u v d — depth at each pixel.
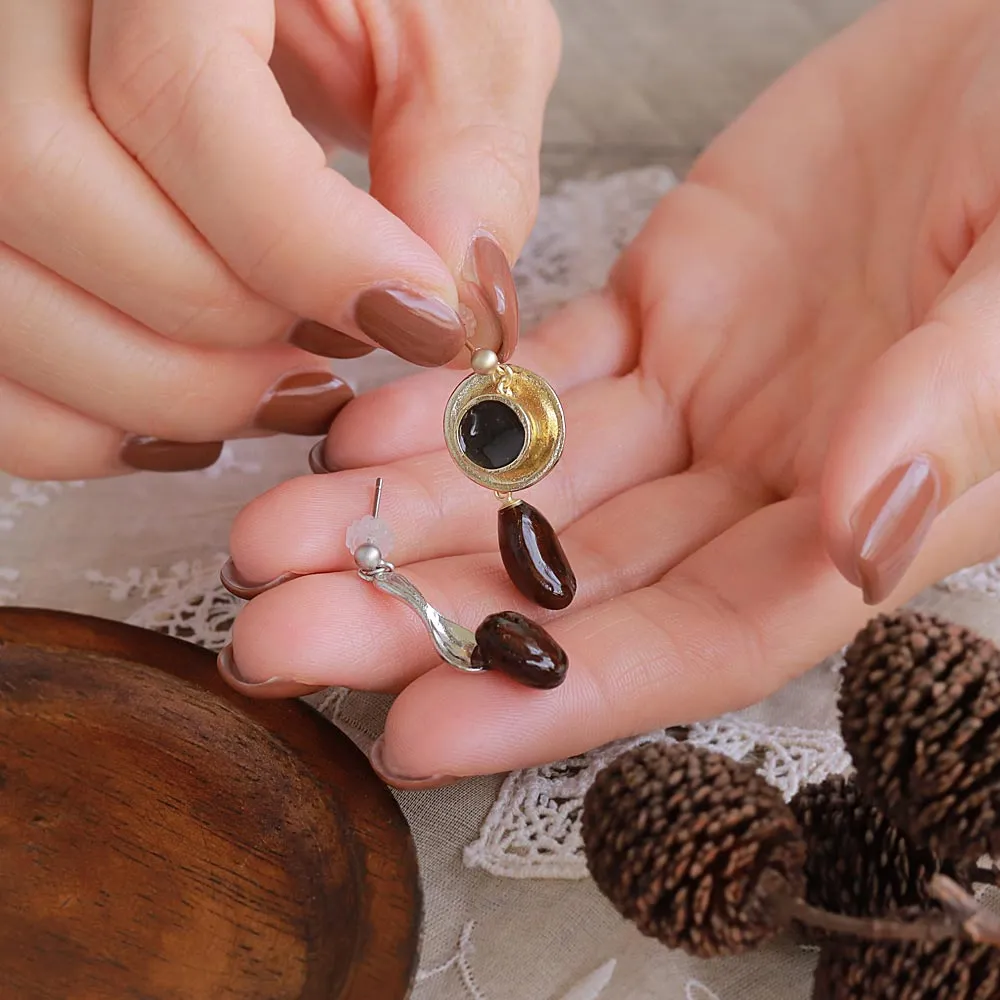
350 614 0.29
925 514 0.27
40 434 0.32
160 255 0.29
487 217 0.31
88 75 0.29
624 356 0.35
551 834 0.29
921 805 0.25
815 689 0.31
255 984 0.27
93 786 0.29
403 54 0.32
